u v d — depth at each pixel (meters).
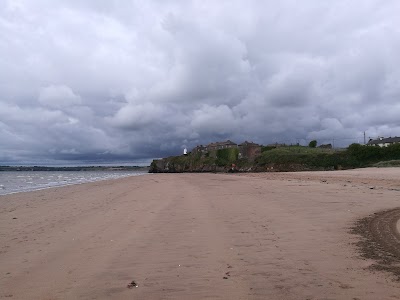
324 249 6.64
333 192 17.14
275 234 8.09
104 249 7.30
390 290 4.52
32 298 4.69
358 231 8.09
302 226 8.87
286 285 4.85
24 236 9.09
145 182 37.91
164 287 4.96
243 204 13.66
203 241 7.67
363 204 12.43
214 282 5.08
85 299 4.60
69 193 24.03
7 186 39.25
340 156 92.50
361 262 5.75
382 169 52.56
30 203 17.77
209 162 142.25
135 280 5.29
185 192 20.80
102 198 19.08
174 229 9.12
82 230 9.56
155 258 6.47
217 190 21.47
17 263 6.48
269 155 112.38
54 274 5.73
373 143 115.94
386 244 6.84
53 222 11.21
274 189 20.50
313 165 93.25
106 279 5.38
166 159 171.25
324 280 4.99
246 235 8.09
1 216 13.13
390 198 13.95
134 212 12.65
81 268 6.01
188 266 5.91
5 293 4.91
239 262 6.02
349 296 4.38
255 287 4.82
